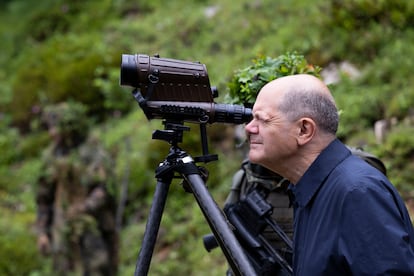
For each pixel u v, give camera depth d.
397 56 7.40
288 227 3.15
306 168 2.28
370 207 2.06
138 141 8.43
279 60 3.21
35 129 10.43
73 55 10.95
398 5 7.83
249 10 10.05
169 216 7.27
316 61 7.87
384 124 6.52
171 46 10.43
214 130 7.58
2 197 9.36
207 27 10.39
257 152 2.32
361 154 3.01
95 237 5.59
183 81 2.34
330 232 2.13
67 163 5.64
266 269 2.97
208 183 7.27
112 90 9.70
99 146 5.77
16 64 12.77
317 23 8.38
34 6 14.84
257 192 3.13
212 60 9.34
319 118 2.25
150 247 2.31
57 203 5.75
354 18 8.02
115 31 11.73
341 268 2.10
